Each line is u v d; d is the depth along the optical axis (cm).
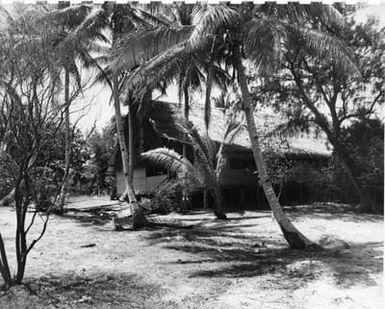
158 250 1366
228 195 2833
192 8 1391
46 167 960
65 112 843
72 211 2442
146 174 2845
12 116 784
